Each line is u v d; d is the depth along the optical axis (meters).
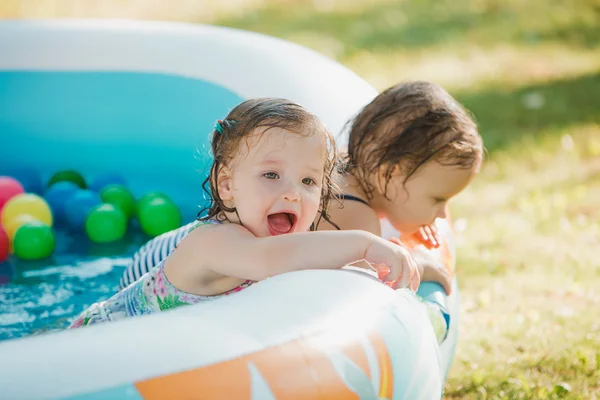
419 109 2.29
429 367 1.79
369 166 2.33
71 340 1.44
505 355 2.84
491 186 4.55
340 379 1.53
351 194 2.32
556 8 8.18
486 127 5.38
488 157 4.92
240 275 1.87
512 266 3.62
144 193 3.98
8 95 3.99
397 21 7.81
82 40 4.01
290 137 1.88
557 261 3.66
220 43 3.88
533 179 4.63
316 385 1.50
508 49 7.05
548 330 3.02
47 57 3.98
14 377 1.34
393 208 2.36
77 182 3.79
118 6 7.98
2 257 3.15
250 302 1.62
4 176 3.98
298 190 1.88
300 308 1.62
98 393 1.35
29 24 4.08
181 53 3.92
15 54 3.97
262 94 3.43
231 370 1.45
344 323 1.62
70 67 3.98
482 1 8.45
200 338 1.48
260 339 1.52
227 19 7.77
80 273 3.07
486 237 3.93
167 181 3.99
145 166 4.02
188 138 3.90
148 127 3.98
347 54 6.88
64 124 4.02
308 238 1.85
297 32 7.43
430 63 6.70
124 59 3.97
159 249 2.56
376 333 1.65
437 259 2.50
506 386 2.64
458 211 4.24
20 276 3.04
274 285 1.70
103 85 3.99
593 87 6.12
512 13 8.05
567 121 5.48
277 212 1.87
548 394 2.57
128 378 1.38
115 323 1.52
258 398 1.44
